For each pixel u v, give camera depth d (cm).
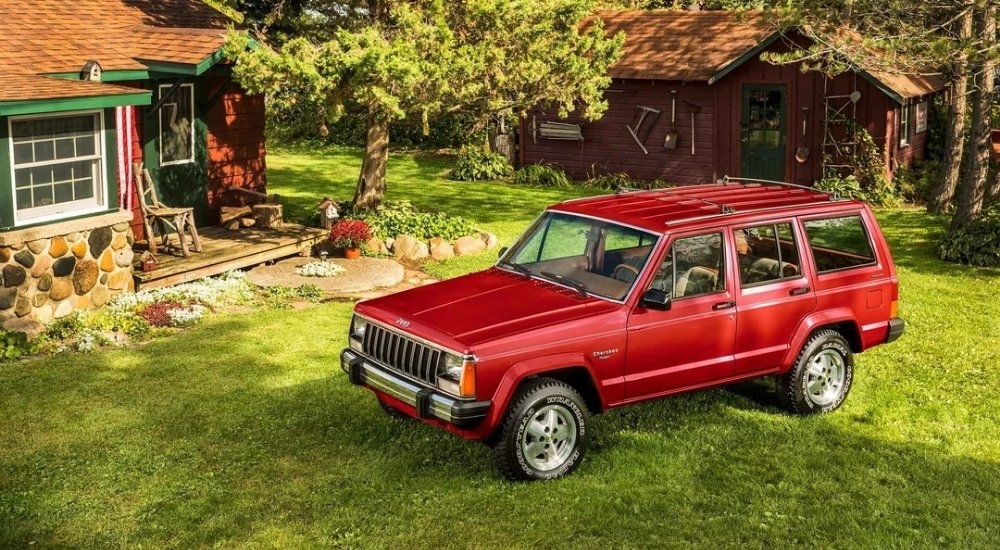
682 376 767
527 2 1525
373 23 1608
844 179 2259
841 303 851
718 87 2433
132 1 1611
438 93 1437
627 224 783
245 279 1348
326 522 634
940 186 2045
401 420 818
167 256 1350
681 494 681
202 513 648
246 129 1689
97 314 1127
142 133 1455
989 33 1468
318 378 938
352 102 1476
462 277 830
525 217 1959
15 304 1083
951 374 979
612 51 1611
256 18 2175
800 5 1623
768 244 813
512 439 682
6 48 1262
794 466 731
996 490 698
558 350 696
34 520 637
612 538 616
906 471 730
